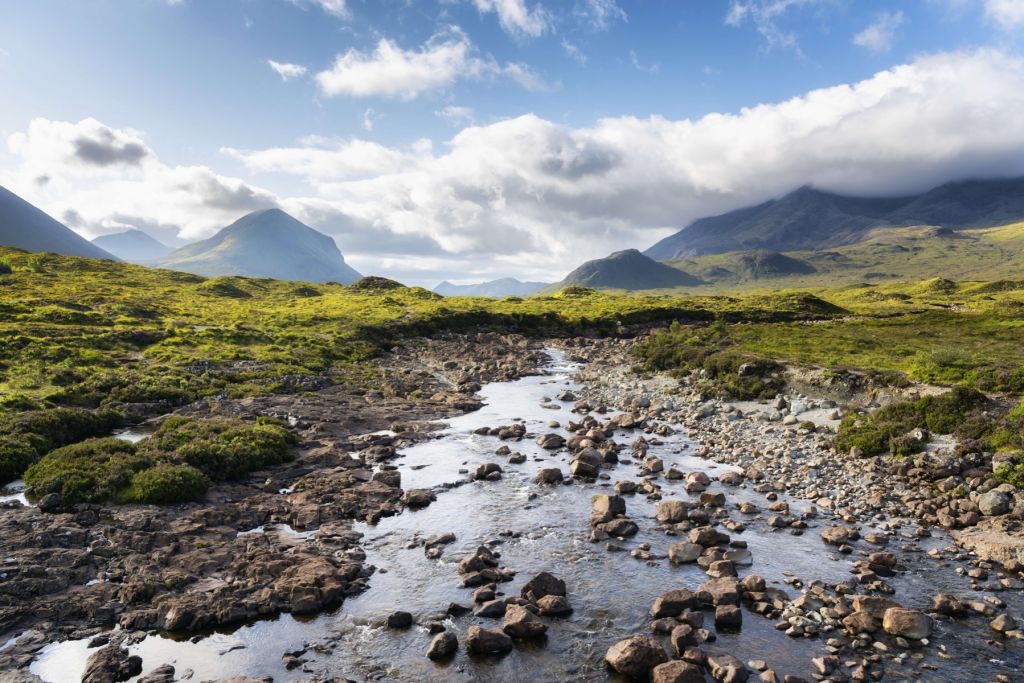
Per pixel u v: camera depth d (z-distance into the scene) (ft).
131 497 74.74
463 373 197.16
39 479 78.02
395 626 52.85
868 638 50.14
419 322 281.54
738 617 52.60
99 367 150.20
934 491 81.61
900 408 106.11
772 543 69.51
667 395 159.84
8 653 47.67
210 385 146.82
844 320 295.69
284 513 76.95
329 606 56.18
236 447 94.38
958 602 54.54
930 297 530.27
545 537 71.97
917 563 63.77
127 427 112.68
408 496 82.74
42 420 99.25
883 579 60.39
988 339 200.23
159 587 56.85
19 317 206.08
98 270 407.23
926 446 93.97
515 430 120.78
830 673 45.91
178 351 179.22
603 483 92.12
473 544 69.87
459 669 47.09
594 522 75.46
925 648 48.88
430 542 69.41
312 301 379.55
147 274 431.02
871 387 128.26
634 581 61.11
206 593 56.49
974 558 64.54
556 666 47.62
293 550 65.51
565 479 93.35
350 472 93.71
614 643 50.72
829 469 94.32
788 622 52.65
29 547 61.41
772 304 401.08
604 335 315.99
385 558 66.03
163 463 83.35
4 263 362.53
